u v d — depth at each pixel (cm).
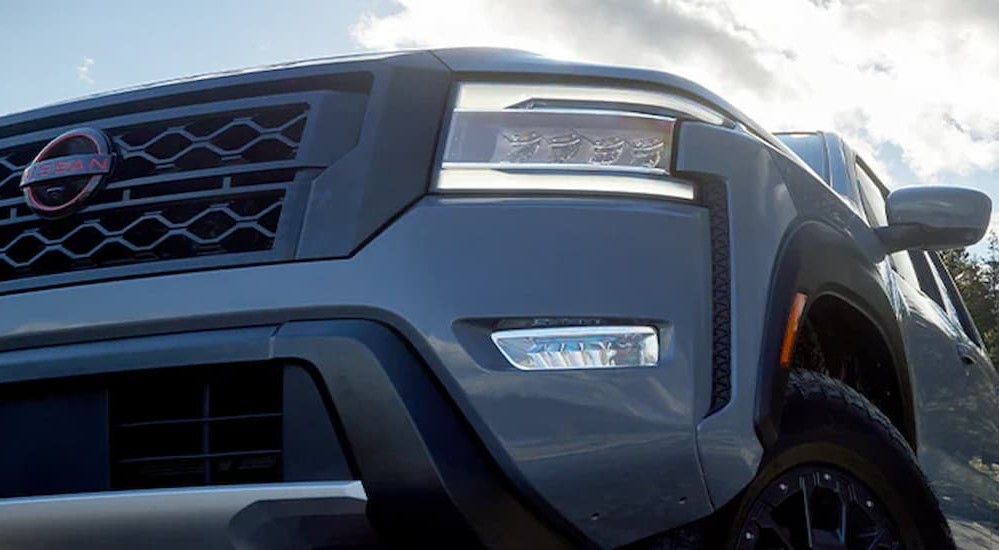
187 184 216
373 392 188
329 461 191
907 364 282
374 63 215
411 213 200
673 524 202
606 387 196
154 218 216
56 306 212
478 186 205
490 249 198
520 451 191
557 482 193
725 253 214
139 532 202
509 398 192
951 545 259
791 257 224
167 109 226
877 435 246
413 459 186
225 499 195
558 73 220
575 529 196
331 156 208
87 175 222
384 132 206
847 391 248
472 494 188
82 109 234
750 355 209
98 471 208
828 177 347
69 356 207
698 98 238
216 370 198
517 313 195
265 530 195
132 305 206
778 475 231
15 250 228
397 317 192
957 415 354
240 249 207
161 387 205
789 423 230
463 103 213
